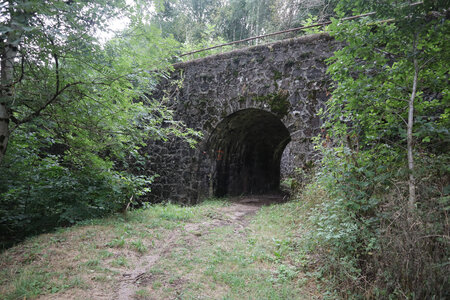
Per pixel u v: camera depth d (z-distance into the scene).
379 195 3.80
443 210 2.94
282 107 7.88
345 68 3.91
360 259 3.41
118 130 5.28
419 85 3.88
